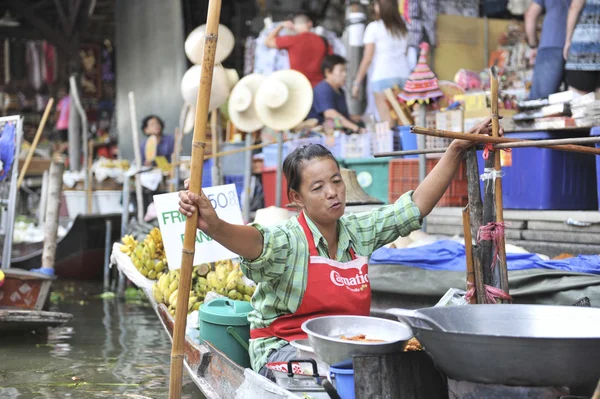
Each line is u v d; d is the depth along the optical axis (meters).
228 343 4.02
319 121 10.02
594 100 5.67
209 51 3.04
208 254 4.54
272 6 12.40
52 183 7.40
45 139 18.67
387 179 7.83
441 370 2.59
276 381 3.09
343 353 2.72
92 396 4.56
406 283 5.10
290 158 3.32
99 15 18.67
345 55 11.06
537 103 6.16
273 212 6.97
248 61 12.77
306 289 3.26
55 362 5.48
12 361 5.50
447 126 7.42
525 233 6.18
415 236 6.28
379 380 2.57
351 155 8.48
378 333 2.98
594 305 4.25
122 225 9.74
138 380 4.96
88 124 18.95
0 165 7.23
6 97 19.72
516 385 2.40
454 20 9.95
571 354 2.30
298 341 3.21
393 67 9.50
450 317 2.74
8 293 6.40
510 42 10.17
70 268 10.95
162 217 4.57
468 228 3.38
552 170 6.15
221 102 8.11
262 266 3.16
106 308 8.21
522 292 4.50
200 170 3.04
